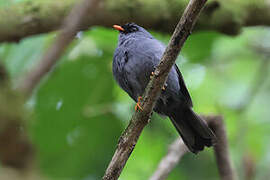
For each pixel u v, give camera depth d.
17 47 8.85
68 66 10.77
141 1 8.61
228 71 13.18
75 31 2.54
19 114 2.07
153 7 8.67
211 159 11.70
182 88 9.22
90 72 10.97
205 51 11.88
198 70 12.73
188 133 8.02
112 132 10.86
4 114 2.02
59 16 7.93
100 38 11.14
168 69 5.47
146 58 9.12
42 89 10.53
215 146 7.41
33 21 7.76
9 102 2.06
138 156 11.07
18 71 8.67
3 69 2.17
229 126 11.59
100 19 8.38
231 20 9.20
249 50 13.34
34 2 7.95
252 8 9.44
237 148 10.90
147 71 9.18
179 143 7.67
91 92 10.89
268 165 11.17
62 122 10.70
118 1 8.43
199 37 11.52
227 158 7.30
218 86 12.61
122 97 11.85
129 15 8.52
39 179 2.11
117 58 9.59
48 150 10.72
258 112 12.55
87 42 11.19
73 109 10.72
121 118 10.74
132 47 9.34
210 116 7.85
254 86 12.48
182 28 5.16
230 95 12.52
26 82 2.20
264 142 11.65
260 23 9.74
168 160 7.23
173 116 9.24
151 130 11.30
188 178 11.38
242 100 12.37
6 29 7.58
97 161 10.84
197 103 12.19
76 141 10.89
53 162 10.75
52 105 10.63
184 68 12.44
